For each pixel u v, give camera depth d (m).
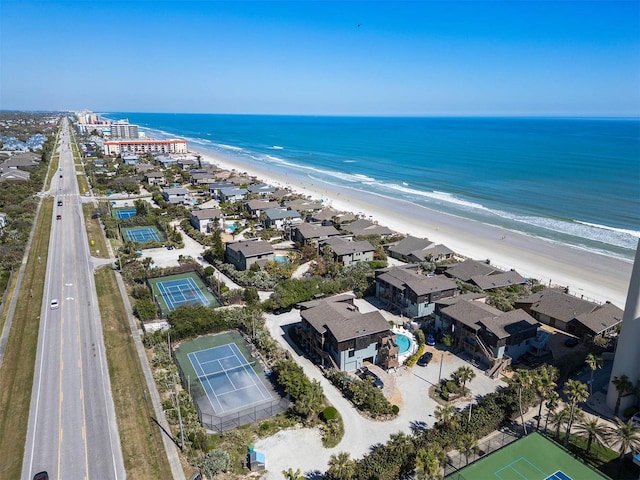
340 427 48.84
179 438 46.62
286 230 118.88
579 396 44.44
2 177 170.12
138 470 42.59
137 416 49.84
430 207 156.12
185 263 96.12
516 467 41.78
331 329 58.59
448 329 66.31
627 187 178.62
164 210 138.50
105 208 138.00
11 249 98.81
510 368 59.53
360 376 58.34
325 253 96.81
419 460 38.00
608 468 43.09
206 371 59.34
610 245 114.69
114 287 83.88
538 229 129.12
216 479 41.62
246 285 84.56
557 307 72.50
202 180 182.25
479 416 47.81
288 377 53.19
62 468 42.66
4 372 57.62
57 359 60.47
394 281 75.75
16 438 46.44
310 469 43.16
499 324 60.41
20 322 70.31
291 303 75.06
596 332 65.44
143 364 59.50
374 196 174.25
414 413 51.41
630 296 47.81
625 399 50.09
